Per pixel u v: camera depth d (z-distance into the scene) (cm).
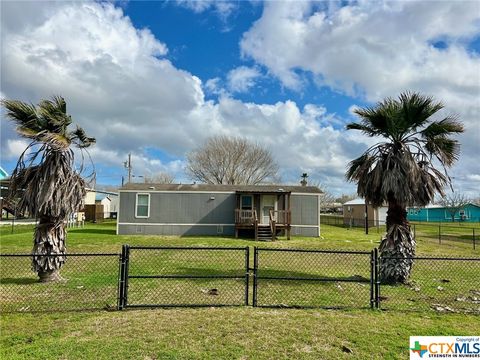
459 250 1446
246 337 418
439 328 462
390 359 369
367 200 806
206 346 391
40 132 691
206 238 1855
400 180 737
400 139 783
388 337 427
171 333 428
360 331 446
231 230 2095
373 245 1600
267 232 1952
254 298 554
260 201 2148
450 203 4481
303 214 2119
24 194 705
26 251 1180
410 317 511
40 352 367
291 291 659
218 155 3847
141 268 880
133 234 2044
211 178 3878
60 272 814
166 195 2089
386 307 563
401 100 768
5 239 1560
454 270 927
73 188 721
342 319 492
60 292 630
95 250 1272
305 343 405
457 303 602
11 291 636
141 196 2081
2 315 494
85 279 736
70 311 514
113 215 4581
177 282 716
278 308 541
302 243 1684
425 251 1407
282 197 2147
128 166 3775
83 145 775
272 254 1199
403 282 746
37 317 485
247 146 3912
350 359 367
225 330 440
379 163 771
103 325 454
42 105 724
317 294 640
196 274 814
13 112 699
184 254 1158
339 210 6322
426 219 4691
